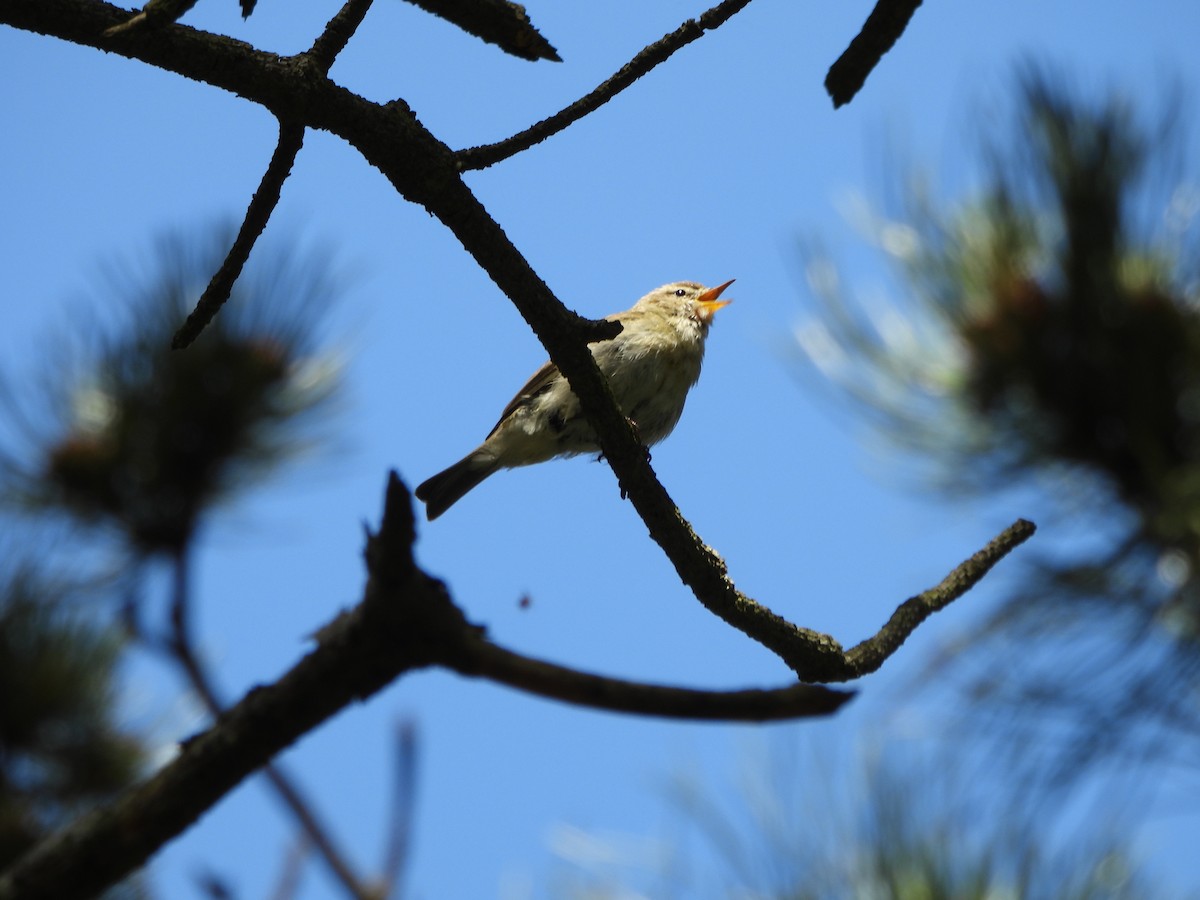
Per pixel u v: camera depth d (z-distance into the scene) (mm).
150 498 8617
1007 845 6211
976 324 7676
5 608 8078
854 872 6258
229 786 5941
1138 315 7203
